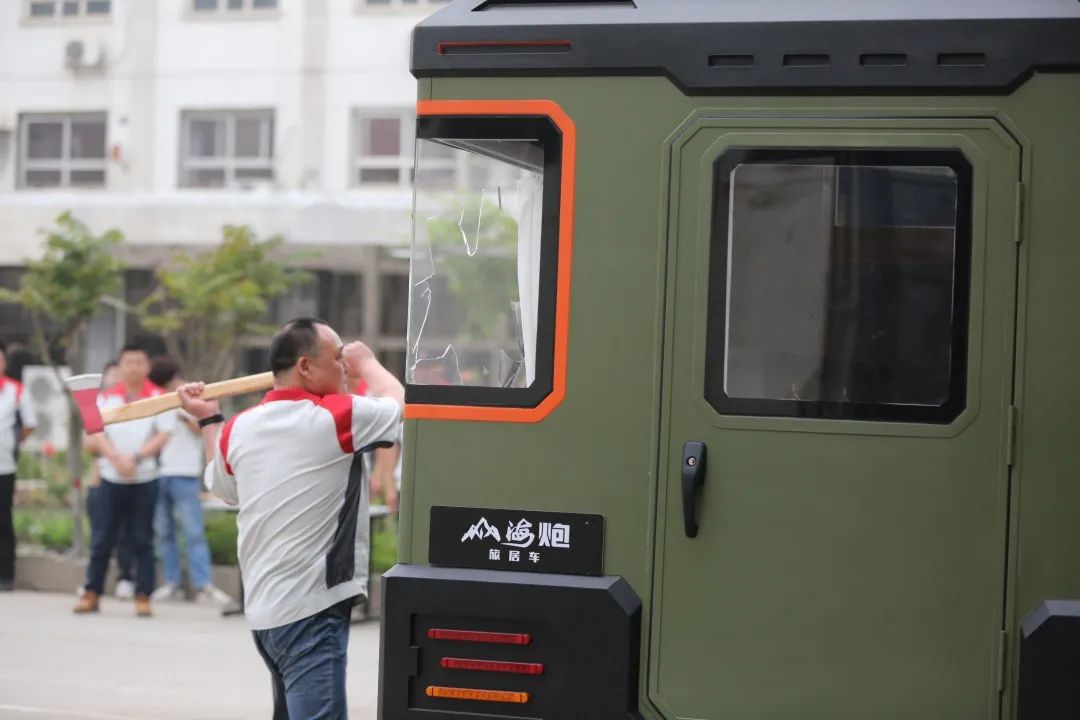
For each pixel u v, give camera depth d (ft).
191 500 48.32
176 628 44.52
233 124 95.30
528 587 20.15
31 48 98.58
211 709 33.27
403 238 74.95
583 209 20.54
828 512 19.66
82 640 42.06
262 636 21.25
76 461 55.47
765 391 19.97
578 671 19.98
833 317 19.89
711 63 20.30
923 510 19.44
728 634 19.83
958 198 19.58
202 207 80.74
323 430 21.13
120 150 96.84
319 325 21.91
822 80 19.99
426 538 20.76
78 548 54.44
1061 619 18.70
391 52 92.07
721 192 20.21
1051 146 19.39
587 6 21.08
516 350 20.94
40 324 93.15
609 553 20.21
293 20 93.81
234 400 81.66
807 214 20.01
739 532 19.86
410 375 21.02
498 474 20.61
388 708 20.52
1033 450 19.20
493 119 20.92
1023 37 19.48
